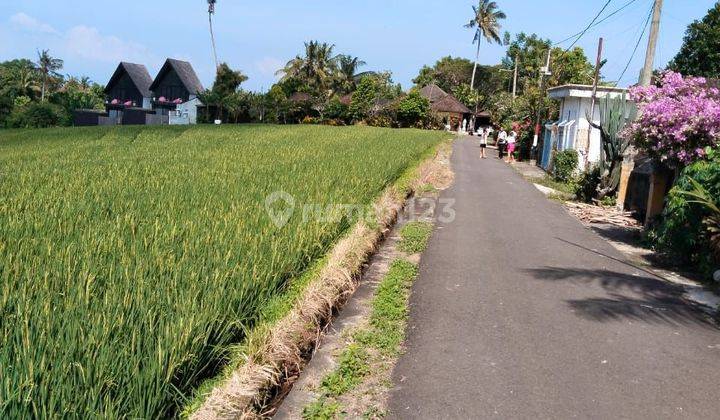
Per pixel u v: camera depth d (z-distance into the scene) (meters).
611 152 16.66
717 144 10.59
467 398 5.09
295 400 5.03
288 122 64.25
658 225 11.23
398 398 5.07
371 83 64.00
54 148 22.30
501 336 6.46
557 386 5.35
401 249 10.16
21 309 4.62
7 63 98.00
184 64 64.75
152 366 4.07
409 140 30.25
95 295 5.20
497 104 50.44
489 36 74.50
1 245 6.27
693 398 5.23
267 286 6.36
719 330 6.94
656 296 8.17
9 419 3.48
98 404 3.73
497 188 19.03
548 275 8.94
